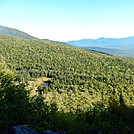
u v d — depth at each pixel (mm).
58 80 162250
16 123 7270
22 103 8352
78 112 13633
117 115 13883
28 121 7762
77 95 105875
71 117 10820
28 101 8766
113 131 10688
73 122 9859
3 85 8633
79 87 133875
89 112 13289
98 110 13625
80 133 8375
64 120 9570
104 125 11047
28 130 6730
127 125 12016
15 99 8430
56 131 7848
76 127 9281
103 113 13375
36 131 7066
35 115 8148
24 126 6777
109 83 151875
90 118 12711
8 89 8617
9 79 9367
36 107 8914
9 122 6965
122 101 15523
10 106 7770
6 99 8234
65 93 116125
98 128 10477
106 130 10508
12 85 9055
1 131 6281
